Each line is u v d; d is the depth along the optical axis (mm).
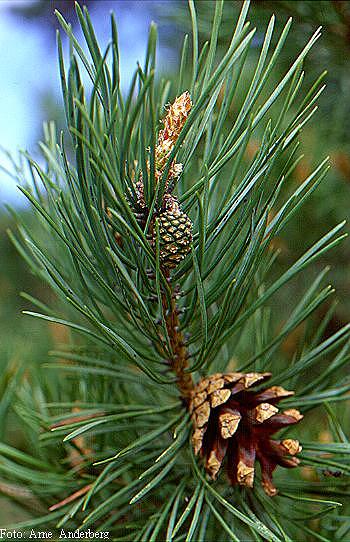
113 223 440
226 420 461
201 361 467
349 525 506
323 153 704
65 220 435
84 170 417
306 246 788
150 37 378
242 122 423
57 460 539
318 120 698
